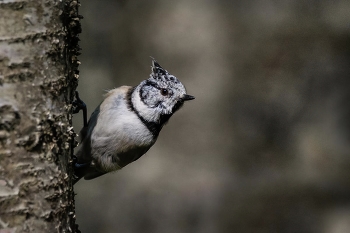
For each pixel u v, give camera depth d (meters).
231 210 12.28
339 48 12.84
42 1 4.55
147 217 12.71
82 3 14.72
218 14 13.14
